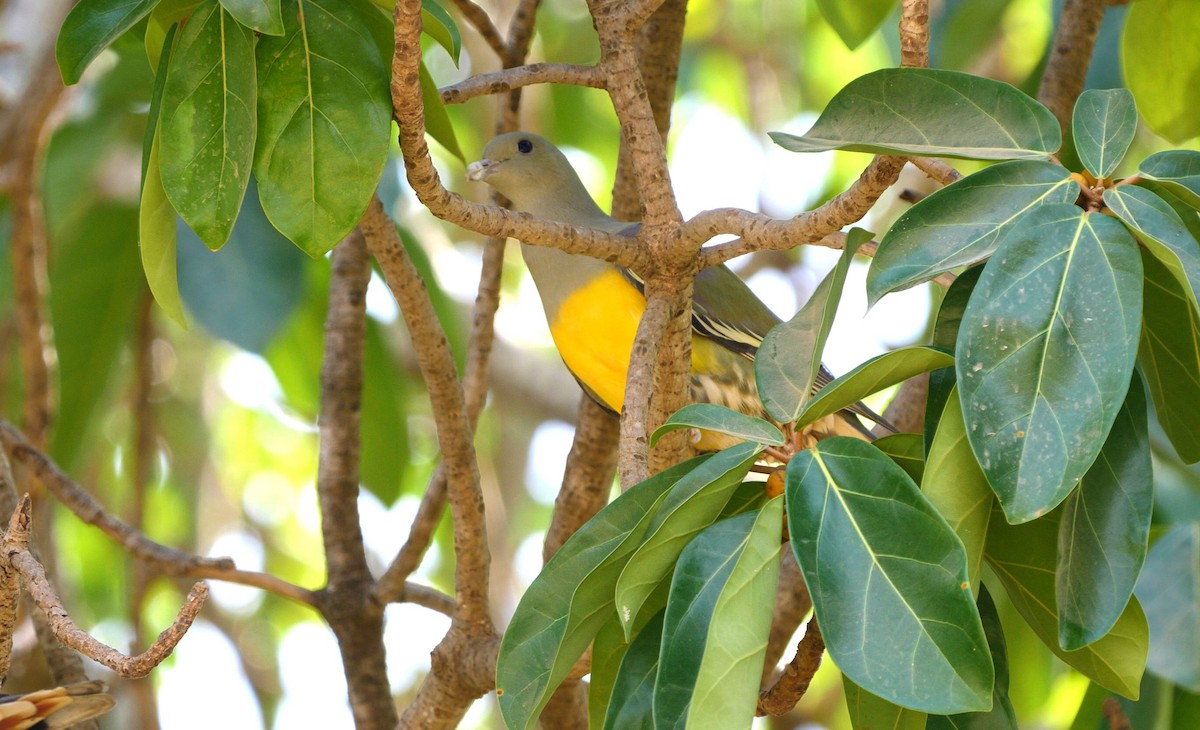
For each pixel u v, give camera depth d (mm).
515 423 16250
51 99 9961
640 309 8609
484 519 7781
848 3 8344
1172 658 7812
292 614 17188
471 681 7746
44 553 9758
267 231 9578
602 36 6430
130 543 8438
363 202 5359
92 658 4484
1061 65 9336
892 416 9406
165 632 4422
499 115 10281
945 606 4082
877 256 4543
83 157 10781
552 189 10188
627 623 4531
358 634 8930
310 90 5398
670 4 8797
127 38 10445
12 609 5000
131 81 10891
